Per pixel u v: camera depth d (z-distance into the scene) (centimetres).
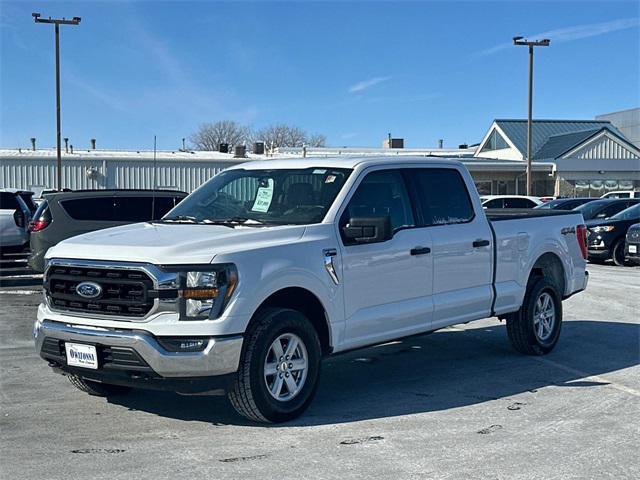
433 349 922
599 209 2305
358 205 680
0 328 1050
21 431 591
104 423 612
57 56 3666
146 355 552
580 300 1329
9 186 4231
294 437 573
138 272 562
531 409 658
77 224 1348
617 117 7269
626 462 525
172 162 4394
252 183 719
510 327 868
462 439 572
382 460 523
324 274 628
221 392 572
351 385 743
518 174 5078
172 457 529
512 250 830
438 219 754
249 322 577
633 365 836
